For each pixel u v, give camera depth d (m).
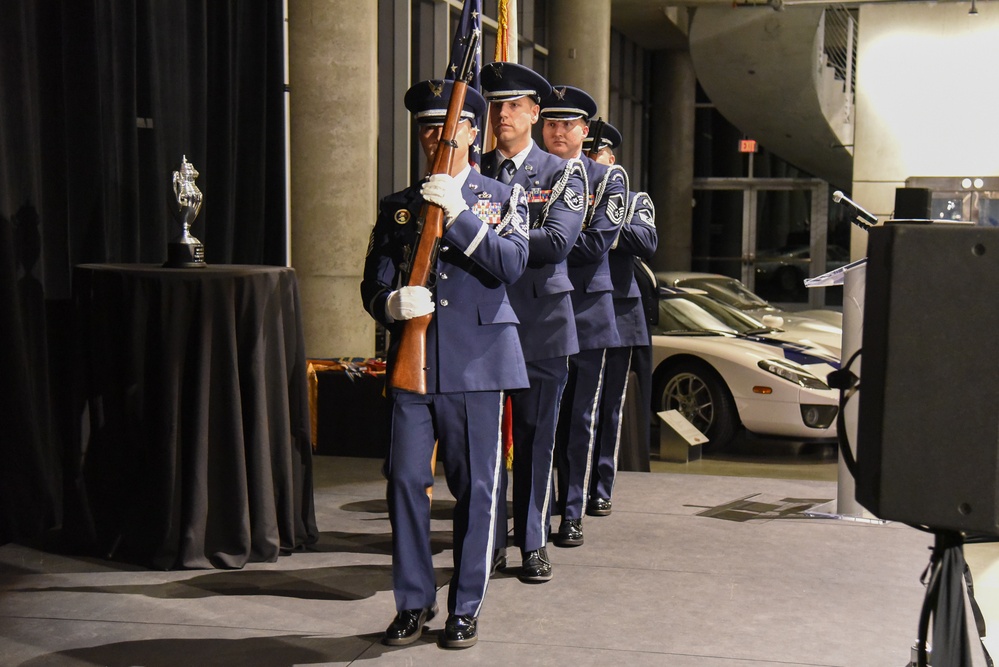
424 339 2.88
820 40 14.64
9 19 3.99
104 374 3.70
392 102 9.22
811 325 8.19
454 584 2.98
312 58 6.71
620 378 4.48
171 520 3.64
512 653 2.92
